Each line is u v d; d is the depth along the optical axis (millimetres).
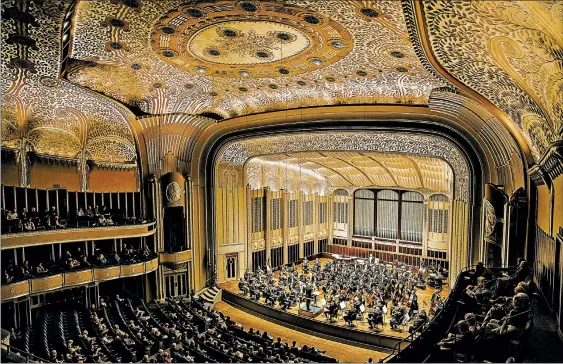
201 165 20562
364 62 11844
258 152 22156
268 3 8391
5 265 13695
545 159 7730
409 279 20609
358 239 27703
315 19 9086
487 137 13844
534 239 10531
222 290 20844
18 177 14094
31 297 14742
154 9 8680
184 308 17141
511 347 6445
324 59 11930
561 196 7336
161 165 18734
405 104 16234
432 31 6977
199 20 9320
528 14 4594
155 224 18406
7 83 11656
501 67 7055
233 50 11328
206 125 19547
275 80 14516
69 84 12703
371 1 7477
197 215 20234
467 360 6969
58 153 15422
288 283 20719
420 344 9453
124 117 16641
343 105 17438
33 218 14602
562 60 5008
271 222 24625
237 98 17359
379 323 16016
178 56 11750
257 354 11688
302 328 17250
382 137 18531
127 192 17969
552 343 7074
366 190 27297
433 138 16250
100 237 16203
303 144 20641
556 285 7984
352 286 19297
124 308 15977
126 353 11242
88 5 8188
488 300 9094
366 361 14375
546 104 6844
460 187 16859
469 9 5484
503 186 13297
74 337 13094
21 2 7445
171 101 16281
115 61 11617
